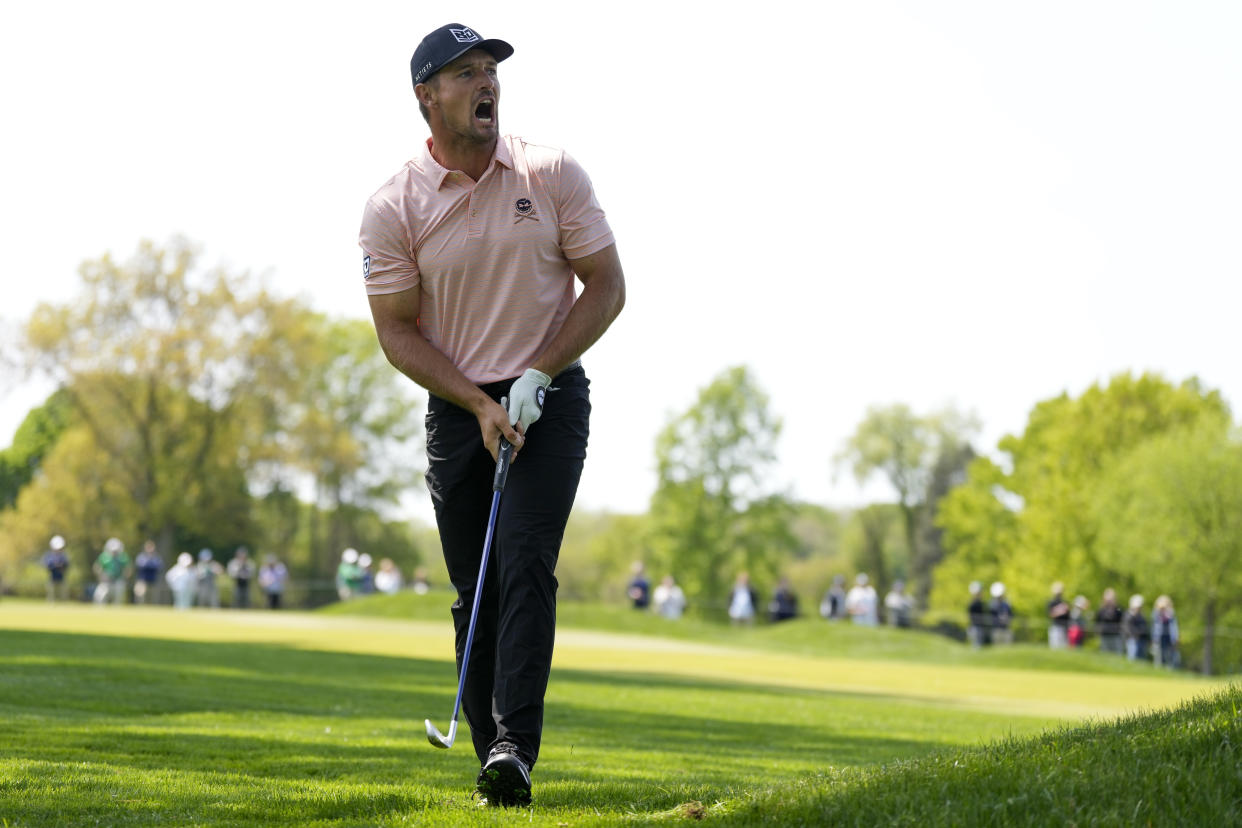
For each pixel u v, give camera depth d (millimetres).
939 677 47906
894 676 46656
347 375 151375
